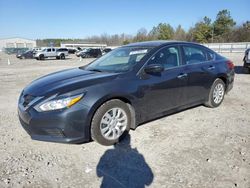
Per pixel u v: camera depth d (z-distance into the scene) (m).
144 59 4.00
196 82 4.71
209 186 2.60
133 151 3.39
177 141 3.69
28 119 3.27
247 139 3.75
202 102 5.11
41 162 3.13
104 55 5.00
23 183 2.70
